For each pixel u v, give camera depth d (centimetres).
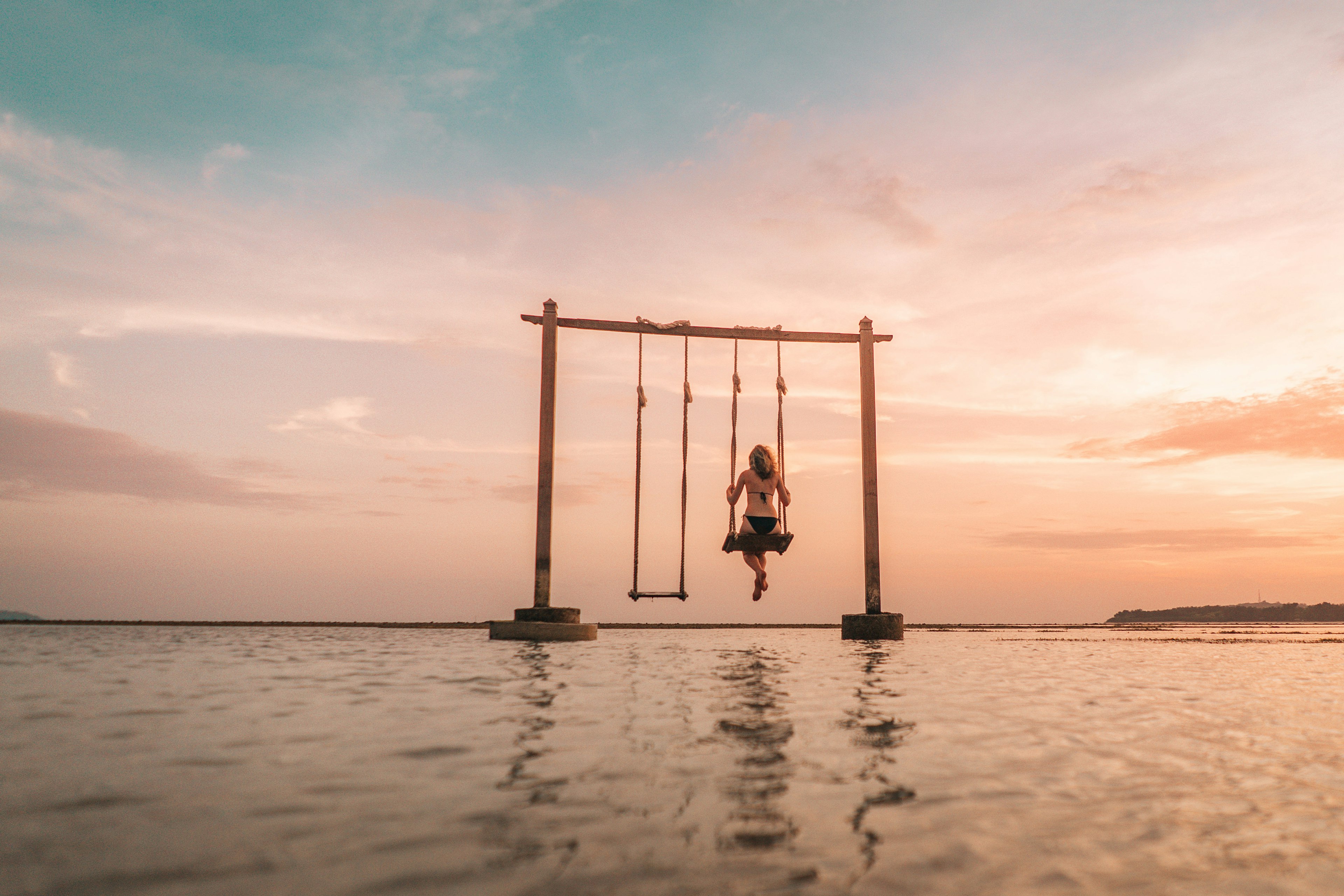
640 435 1032
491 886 128
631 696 367
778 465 1022
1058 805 183
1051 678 490
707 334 1094
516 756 228
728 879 133
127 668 480
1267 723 310
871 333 1158
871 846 152
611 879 132
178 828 157
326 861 139
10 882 126
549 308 1067
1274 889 133
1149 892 131
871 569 1106
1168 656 741
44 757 220
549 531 1023
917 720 303
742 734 266
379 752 232
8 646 693
